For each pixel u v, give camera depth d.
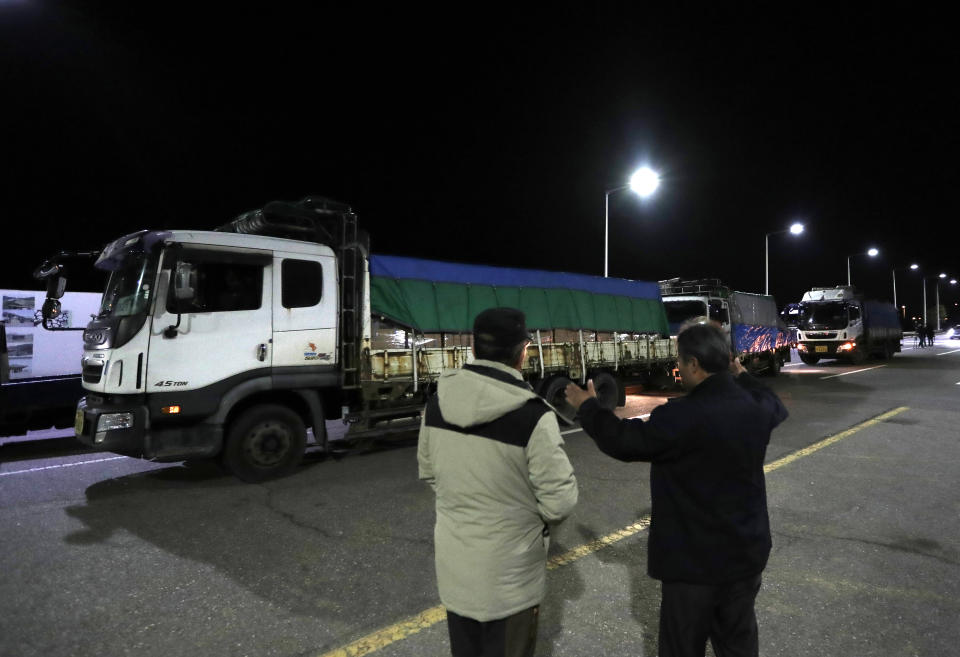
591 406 2.20
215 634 3.15
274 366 6.30
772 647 3.00
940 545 4.34
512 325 2.01
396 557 4.18
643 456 2.05
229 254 6.02
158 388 5.60
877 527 4.72
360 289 7.17
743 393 2.13
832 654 2.93
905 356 27.25
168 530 4.75
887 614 3.33
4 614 3.38
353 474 6.48
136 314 5.58
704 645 2.05
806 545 4.35
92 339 5.84
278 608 3.44
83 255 7.22
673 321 15.95
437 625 3.23
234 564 4.07
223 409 5.94
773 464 6.75
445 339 8.33
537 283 9.82
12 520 5.00
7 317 9.70
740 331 15.94
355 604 3.48
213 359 5.91
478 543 1.89
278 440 6.29
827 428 8.95
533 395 1.94
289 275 6.48
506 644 1.89
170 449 5.67
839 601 3.49
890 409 10.80
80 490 5.93
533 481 1.89
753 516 2.03
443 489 1.98
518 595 1.89
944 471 6.44
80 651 3.00
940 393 13.18
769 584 3.72
